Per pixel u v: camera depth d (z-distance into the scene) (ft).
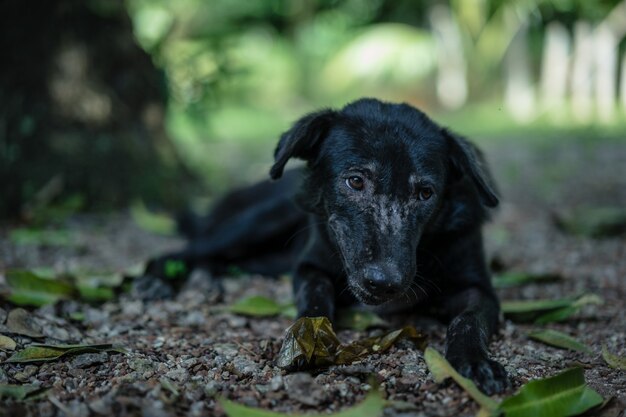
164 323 2.98
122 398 2.06
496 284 3.50
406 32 14.44
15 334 2.59
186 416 2.05
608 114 11.54
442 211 2.97
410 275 2.56
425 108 14.47
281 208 3.84
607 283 3.65
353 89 14.75
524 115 12.28
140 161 5.39
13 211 4.88
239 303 3.12
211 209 4.57
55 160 5.06
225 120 12.83
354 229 2.68
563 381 2.11
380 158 2.73
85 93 5.24
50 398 2.09
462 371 2.29
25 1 5.06
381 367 2.40
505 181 7.13
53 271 3.61
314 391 2.15
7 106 5.00
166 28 7.01
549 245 4.58
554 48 12.84
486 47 13.84
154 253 4.31
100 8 5.25
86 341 2.67
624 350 2.68
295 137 2.87
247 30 14.61
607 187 6.61
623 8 11.93
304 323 2.44
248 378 2.35
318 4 15.65
